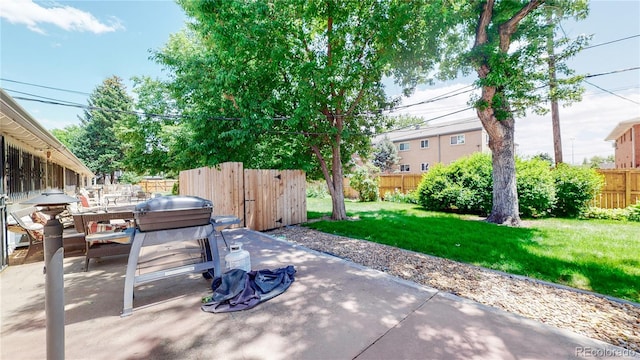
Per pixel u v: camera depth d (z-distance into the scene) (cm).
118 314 257
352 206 1150
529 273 366
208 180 673
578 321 248
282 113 727
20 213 557
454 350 203
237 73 647
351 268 383
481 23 634
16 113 351
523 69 589
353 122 838
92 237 279
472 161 957
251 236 584
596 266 371
